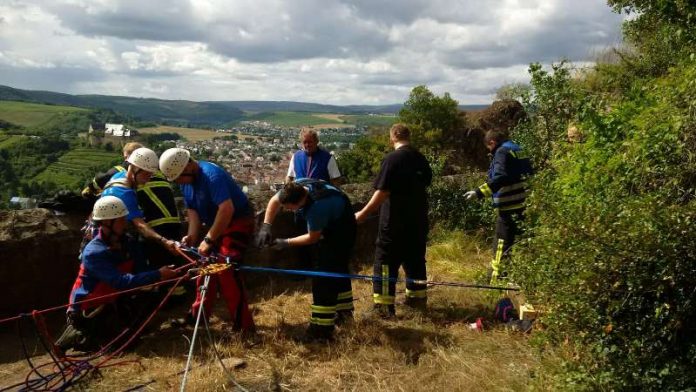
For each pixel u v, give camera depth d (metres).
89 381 4.22
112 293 4.46
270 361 4.47
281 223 6.89
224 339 4.89
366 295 6.13
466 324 5.20
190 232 4.95
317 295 4.84
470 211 8.29
